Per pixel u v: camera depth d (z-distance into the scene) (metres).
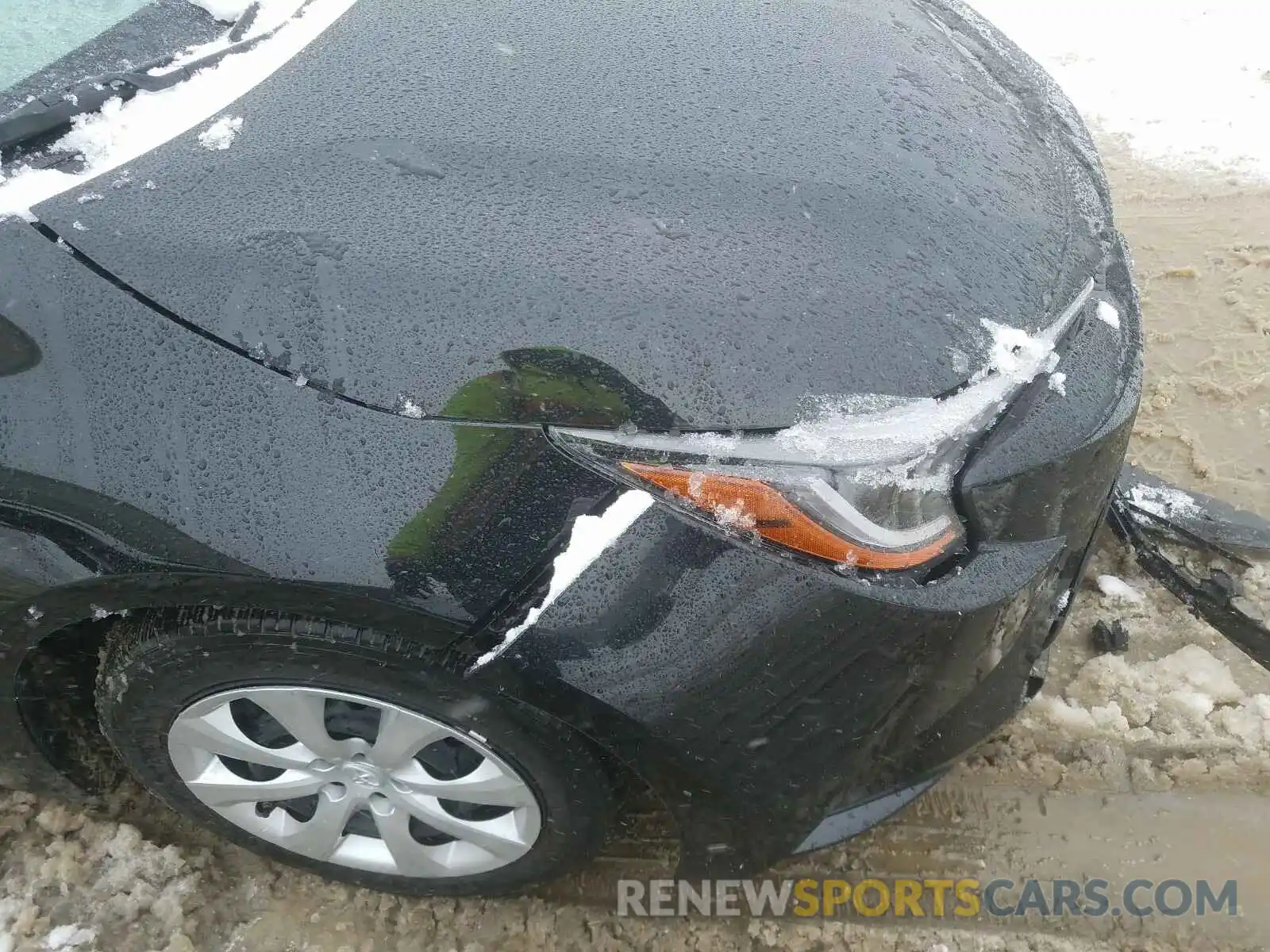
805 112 1.69
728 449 1.30
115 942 1.78
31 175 1.46
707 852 1.58
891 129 1.70
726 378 1.33
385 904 1.84
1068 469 1.48
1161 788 1.95
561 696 1.34
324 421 1.31
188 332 1.34
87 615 1.44
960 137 1.75
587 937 1.79
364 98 1.61
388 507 1.29
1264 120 3.63
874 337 1.39
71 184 1.45
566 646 1.31
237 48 1.72
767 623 1.31
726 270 1.42
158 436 1.32
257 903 1.85
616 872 1.86
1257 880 1.82
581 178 1.51
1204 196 3.36
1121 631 2.17
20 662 1.54
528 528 1.29
